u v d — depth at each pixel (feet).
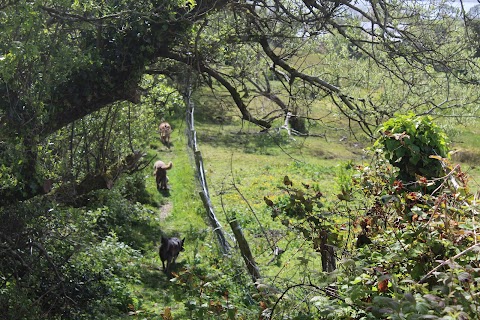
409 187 26.68
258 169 106.83
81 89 33.37
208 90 68.85
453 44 39.68
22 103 30.71
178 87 45.60
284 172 106.22
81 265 39.58
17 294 33.12
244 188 92.38
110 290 42.11
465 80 39.19
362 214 24.40
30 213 34.27
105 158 40.22
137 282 49.62
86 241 40.78
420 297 14.05
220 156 112.78
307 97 44.27
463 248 16.62
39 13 29.32
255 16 40.47
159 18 34.19
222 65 44.19
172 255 55.52
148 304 44.75
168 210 77.05
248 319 22.16
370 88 44.57
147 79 51.24
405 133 26.78
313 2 38.63
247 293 33.63
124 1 33.76
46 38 30.19
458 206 18.31
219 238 53.57
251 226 70.38
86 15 32.65
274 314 18.63
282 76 44.42
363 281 17.03
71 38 34.47
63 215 39.01
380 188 24.04
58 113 33.47
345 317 17.07
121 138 44.39
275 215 24.36
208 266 48.26
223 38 40.19
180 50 39.06
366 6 39.40
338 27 39.11
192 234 66.39
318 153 120.06
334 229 23.34
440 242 16.96
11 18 27.04
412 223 18.92
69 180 38.40
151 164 92.79
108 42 33.99
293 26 41.86
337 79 45.34
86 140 39.65
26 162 31.65
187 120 69.51
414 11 38.70
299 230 24.12
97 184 38.01
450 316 13.11
